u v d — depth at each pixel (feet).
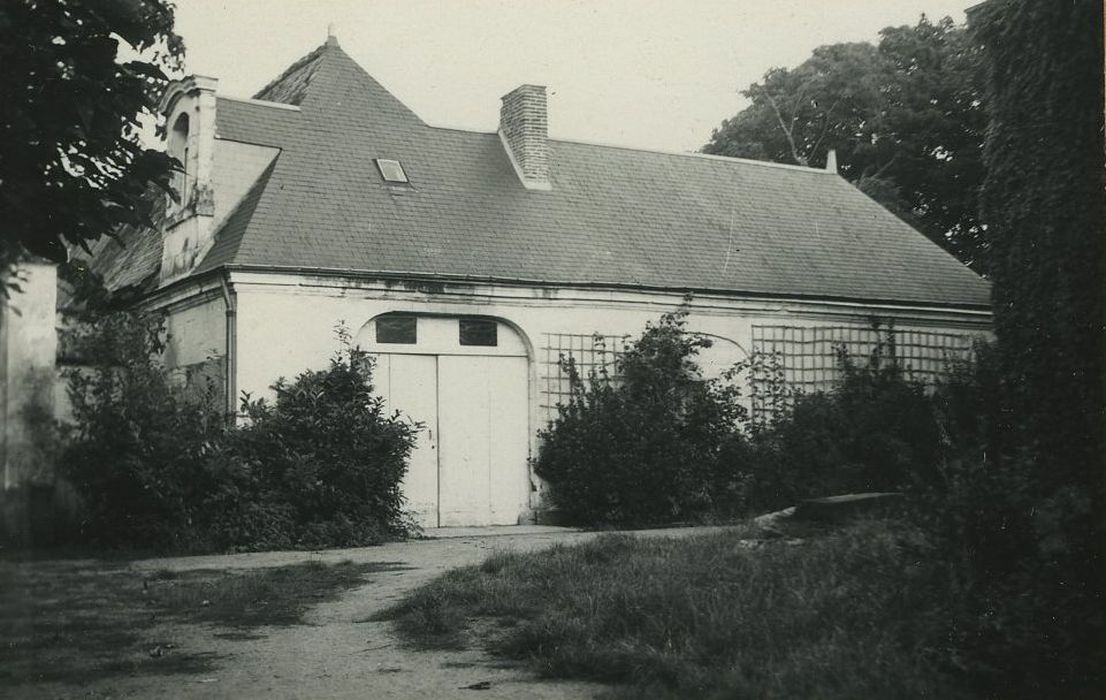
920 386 60.64
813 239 69.05
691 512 55.06
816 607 19.89
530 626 21.53
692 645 19.02
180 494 43.32
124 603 28.27
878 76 97.04
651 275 59.47
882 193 88.28
